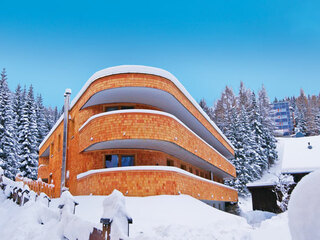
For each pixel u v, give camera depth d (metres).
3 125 42.16
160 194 18.22
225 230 8.89
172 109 24.64
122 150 21.94
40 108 68.75
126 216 4.85
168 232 8.73
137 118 19.47
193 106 26.53
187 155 25.02
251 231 8.35
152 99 22.38
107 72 20.61
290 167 28.94
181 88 23.22
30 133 46.75
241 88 120.06
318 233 1.54
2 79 45.41
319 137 37.44
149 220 13.53
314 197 1.60
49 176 31.94
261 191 31.33
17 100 57.72
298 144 35.53
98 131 19.97
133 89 20.58
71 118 26.67
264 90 127.75
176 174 19.28
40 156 39.97
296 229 1.65
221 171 36.19
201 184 24.22
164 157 23.56
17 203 13.08
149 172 18.50
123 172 18.55
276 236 6.84
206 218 14.88
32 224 8.99
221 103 101.50
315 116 95.62
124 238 4.30
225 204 36.72
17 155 42.00
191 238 8.06
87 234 5.54
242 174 53.59
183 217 14.51
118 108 23.11
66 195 7.96
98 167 21.86
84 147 21.67
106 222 4.74
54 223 8.23
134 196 18.08
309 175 1.71
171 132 20.19
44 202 12.63
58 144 29.05
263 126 68.62
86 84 22.50
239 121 60.50
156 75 20.64
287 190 27.45
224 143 37.91
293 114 110.75
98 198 17.28
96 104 23.34
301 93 153.38
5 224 9.64
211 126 32.16
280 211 29.58
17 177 25.66
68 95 19.28
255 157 58.22
